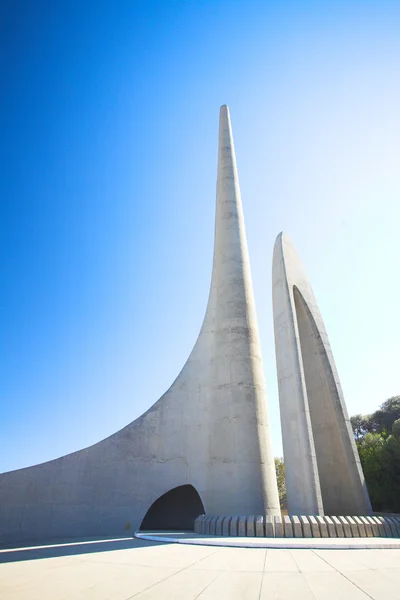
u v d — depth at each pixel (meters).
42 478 12.70
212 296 16.95
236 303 15.81
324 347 14.52
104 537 11.45
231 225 17.78
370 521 8.88
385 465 18.81
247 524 8.75
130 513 13.34
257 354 15.19
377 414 31.92
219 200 18.83
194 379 15.68
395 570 4.70
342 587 3.83
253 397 14.16
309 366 14.88
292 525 8.47
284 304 14.00
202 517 10.53
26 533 11.88
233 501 12.55
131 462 14.05
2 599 3.46
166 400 15.38
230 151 20.33
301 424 11.64
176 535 9.39
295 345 12.89
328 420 13.77
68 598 3.50
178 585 3.98
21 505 12.14
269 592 3.66
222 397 14.30
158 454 14.45
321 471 13.49
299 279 15.53
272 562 5.30
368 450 20.12
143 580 4.23
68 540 10.46
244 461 12.99
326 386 14.06
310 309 15.19
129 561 5.54
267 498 12.65
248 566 5.01
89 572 4.72
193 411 15.15
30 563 5.52
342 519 8.77
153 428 14.84
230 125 21.75
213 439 13.84
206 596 3.53
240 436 13.40
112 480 13.57
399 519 9.38
